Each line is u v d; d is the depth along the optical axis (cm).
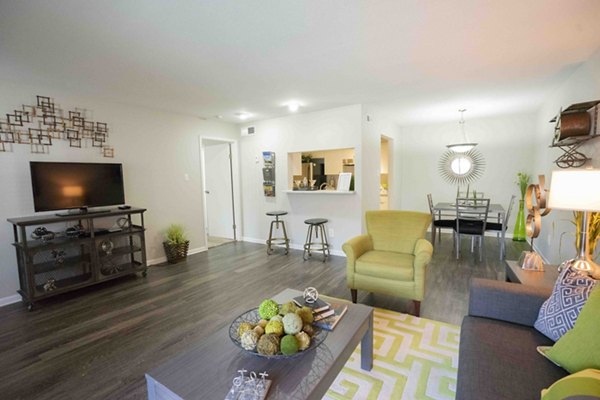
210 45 227
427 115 521
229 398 113
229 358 139
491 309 170
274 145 516
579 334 120
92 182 347
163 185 446
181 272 389
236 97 373
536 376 117
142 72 282
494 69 291
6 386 182
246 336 138
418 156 632
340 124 440
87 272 345
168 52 238
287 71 286
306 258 446
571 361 117
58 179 321
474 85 342
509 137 546
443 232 619
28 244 294
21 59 247
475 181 581
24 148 316
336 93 364
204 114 473
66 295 317
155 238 437
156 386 125
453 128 594
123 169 399
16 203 312
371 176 470
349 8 180
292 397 115
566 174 178
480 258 421
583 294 138
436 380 178
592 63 259
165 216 450
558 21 199
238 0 169
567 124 262
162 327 249
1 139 301
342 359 145
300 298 189
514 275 209
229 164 572
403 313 264
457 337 224
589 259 193
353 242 287
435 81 324
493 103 435
